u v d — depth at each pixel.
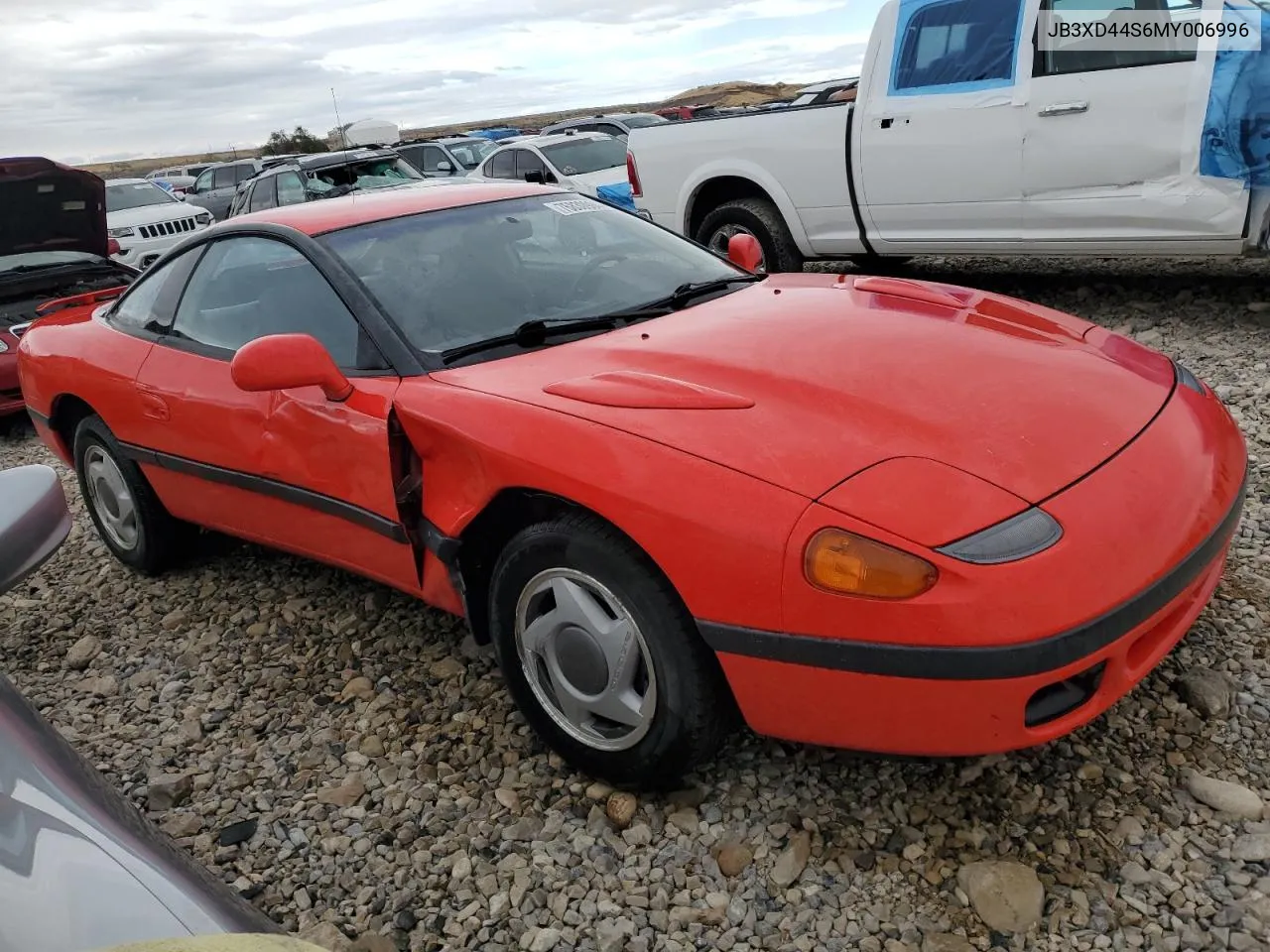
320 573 4.20
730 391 2.53
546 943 2.23
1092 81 5.65
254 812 2.82
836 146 6.85
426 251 3.37
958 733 2.10
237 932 1.26
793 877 2.30
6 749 1.50
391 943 2.29
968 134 6.20
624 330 3.08
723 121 7.46
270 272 3.46
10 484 1.92
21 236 7.25
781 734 2.32
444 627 3.62
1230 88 5.18
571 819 2.59
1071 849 2.27
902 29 6.43
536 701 2.71
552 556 2.52
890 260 8.45
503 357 2.96
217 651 3.74
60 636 4.07
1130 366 2.74
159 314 3.96
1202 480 2.39
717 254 3.94
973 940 2.09
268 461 3.29
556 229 3.67
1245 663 2.79
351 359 3.08
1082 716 2.17
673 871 2.38
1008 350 2.71
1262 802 2.31
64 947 1.18
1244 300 6.23
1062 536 2.09
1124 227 5.75
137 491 4.15
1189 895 2.12
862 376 2.54
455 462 2.70
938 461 2.21
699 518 2.21
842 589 2.07
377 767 2.93
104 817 1.44
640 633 2.40
